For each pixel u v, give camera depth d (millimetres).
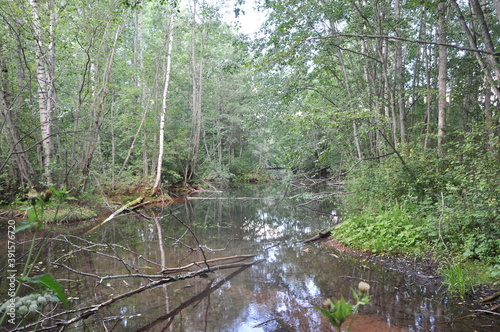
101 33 10727
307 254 6793
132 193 15695
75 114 10719
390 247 6254
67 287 4902
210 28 19297
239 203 15984
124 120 15312
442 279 4918
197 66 23250
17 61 9398
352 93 11281
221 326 3748
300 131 8227
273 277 5410
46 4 9078
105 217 11500
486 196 5113
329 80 13000
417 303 4195
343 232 7707
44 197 1456
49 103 9461
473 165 5789
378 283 4945
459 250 5562
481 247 5070
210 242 8062
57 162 10875
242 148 31516
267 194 19250
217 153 28750
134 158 19562
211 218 11836
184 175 21953
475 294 4340
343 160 13531
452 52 12133
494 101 12992
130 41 20219
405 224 6824
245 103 26453
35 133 10109
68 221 10156
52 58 9562
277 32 8852
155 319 3934
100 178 14398
